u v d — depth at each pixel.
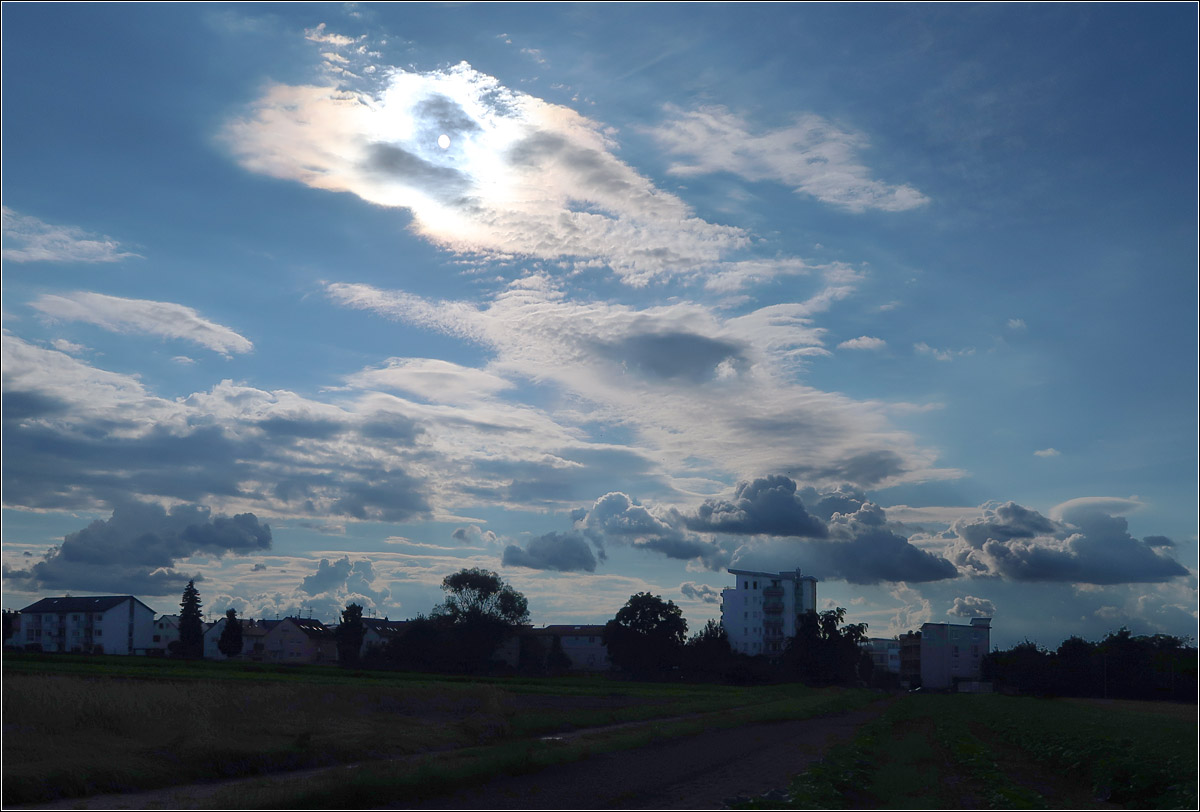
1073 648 126.31
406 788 24.17
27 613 148.50
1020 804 23.95
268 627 167.88
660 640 132.75
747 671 129.12
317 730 38.44
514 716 50.34
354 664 130.25
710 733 46.25
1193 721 58.09
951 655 158.25
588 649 155.12
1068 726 46.53
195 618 144.00
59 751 27.55
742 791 26.05
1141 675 120.50
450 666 129.00
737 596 154.00
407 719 46.94
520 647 144.88
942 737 43.97
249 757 30.23
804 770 30.80
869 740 39.84
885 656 184.88
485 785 26.12
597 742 38.34
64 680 39.06
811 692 109.62
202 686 47.03
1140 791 27.42
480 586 134.25
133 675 73.25
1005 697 109.38
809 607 153.62
